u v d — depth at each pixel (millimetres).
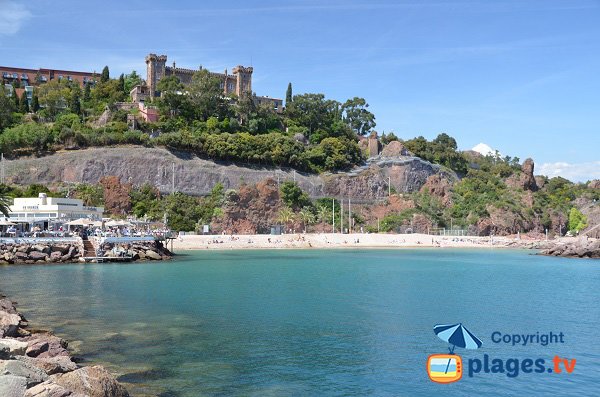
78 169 175250
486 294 64688
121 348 36125
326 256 130875
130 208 171250
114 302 54625
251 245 160500
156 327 42969
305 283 73375
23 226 113250
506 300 59750
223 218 177500
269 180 192875
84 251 100625
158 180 184750
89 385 22547
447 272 93438
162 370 31391
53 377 22828
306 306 54000
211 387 28672
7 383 20125
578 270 102375
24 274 79188
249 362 33469
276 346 37562
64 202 121000
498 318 48750
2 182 160875
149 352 35250
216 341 38656
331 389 28906
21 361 23297
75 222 103125
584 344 39312
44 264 94562
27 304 52812
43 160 174625
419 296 62062
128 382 29047
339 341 39250
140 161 184125
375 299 59250
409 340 39812
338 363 33656
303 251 151500
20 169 170250
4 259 93750
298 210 193125
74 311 49250
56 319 45406
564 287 73000
